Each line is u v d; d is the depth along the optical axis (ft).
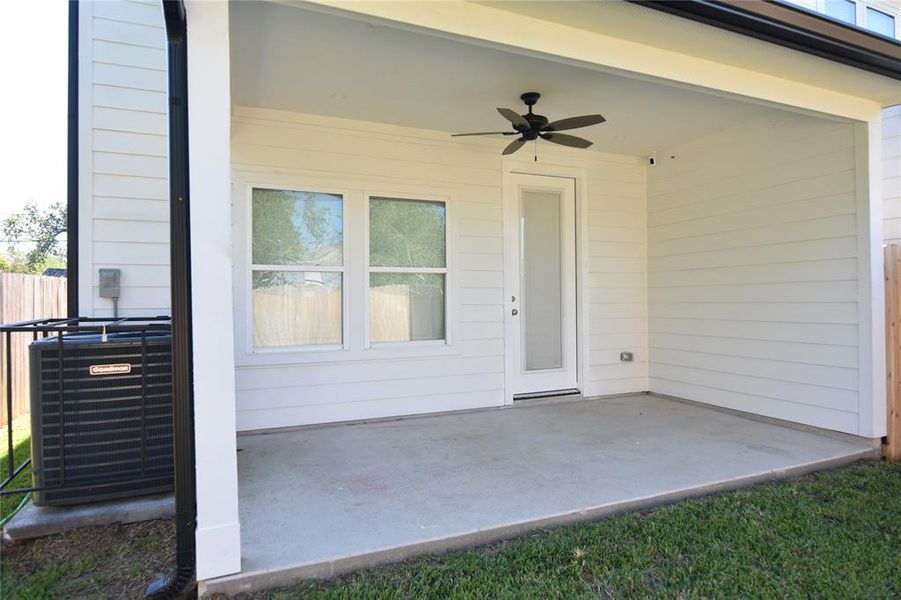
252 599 6.84
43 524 8.51
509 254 17.53
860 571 7.50
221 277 6.88
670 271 18.85
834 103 12.35
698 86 10.51
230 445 6.93
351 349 15.35
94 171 11.51
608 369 19.20
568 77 11.98
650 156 19.54
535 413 16.62
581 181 18.65
